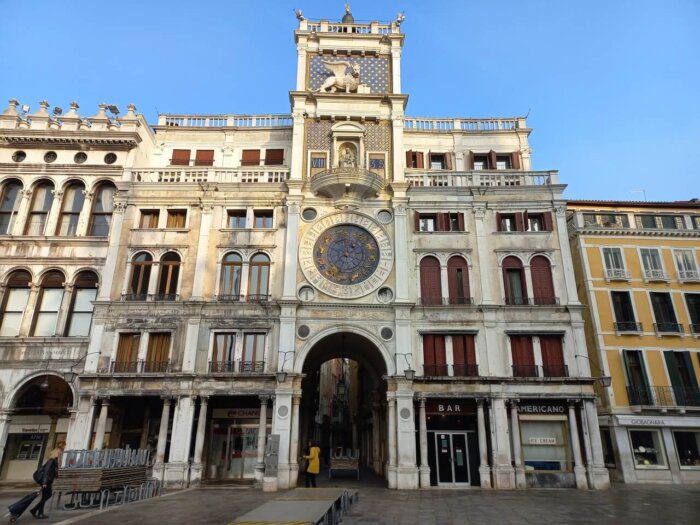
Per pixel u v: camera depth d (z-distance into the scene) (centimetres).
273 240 2700
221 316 2538
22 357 2564
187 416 2369
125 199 2770
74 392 2477
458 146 3241
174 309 2544
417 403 2447
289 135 3250
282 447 2319
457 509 1700
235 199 2773
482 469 2322
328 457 5212
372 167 2858
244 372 2422
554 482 2334
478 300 2594
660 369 2762
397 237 2688
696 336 2817
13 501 1853
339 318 2545
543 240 2705
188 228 2709
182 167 2855
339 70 3045
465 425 2458
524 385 2425
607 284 2917
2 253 2731
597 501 1898
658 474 2586
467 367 2492
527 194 2794
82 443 2312
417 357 2503
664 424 2622
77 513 1565
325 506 1228
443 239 2716
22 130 2908
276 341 2503
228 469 2517
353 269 2652
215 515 1527
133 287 2627
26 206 2839
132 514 1541
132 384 2405
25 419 2595
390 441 2375
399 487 2286
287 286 2570
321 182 2683
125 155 2952
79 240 2753
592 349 2847
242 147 3238
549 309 2566
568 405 2409
